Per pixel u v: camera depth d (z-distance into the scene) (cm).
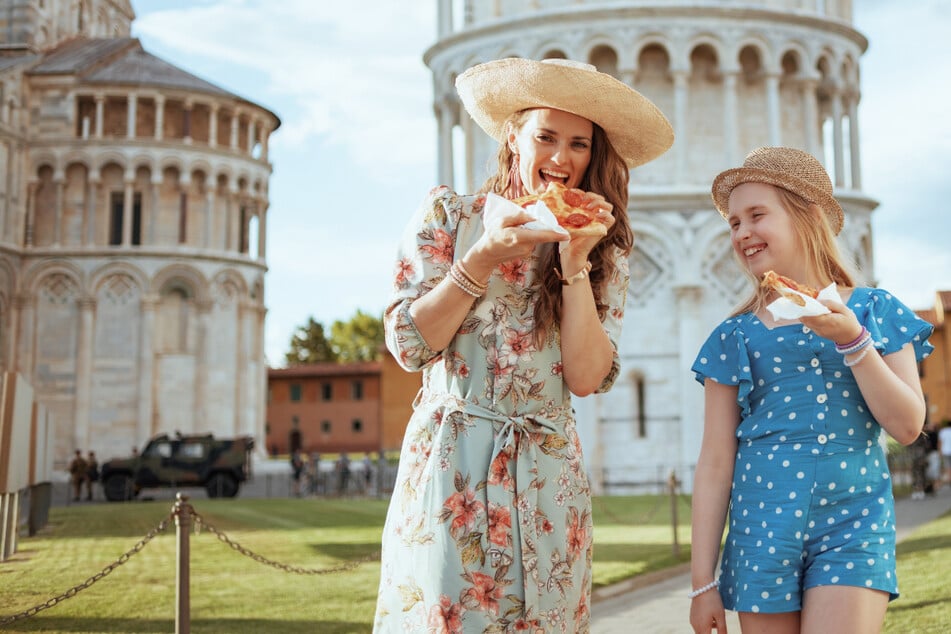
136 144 6831
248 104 7269
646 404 4081
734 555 473
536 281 457
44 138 6819
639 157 491
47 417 2494
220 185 7131
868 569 443
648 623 1191
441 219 462
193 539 2177
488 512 434
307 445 10650
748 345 491
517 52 4288
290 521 2755
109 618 1203
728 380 495
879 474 466
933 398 7450
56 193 6838
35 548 1980
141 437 6631
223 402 6925
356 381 10631
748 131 4334
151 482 4625
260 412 7325
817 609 443
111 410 6669
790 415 471
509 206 411
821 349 471
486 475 439
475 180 4347
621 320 487
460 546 432
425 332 435
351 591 1427
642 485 4016
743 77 4356
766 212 494
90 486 4834
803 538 457
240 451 4719
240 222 7325
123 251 6731
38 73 6800
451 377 452
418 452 452
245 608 1281
